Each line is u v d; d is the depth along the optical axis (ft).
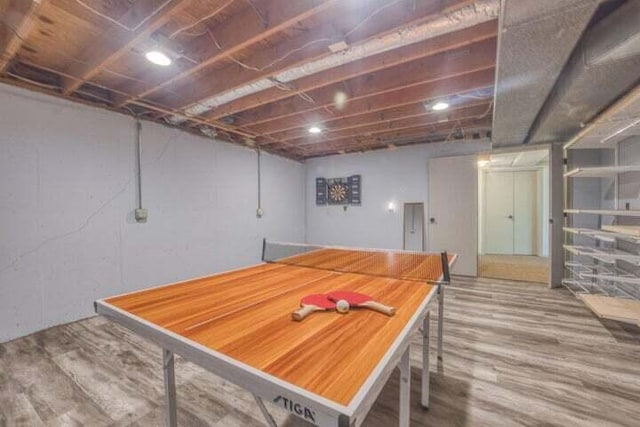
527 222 23.67
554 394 6.03
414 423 5.27
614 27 5.51
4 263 8.28
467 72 8.08
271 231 18.25
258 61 8.13
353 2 6.09
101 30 6.86
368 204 19.19
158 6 5.64
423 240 17.43
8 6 6.00
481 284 14.48
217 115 11.66
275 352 2.92
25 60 8.19
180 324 3.68
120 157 10.82
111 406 5.75
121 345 8.18
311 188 21.31
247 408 5.77
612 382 6.40
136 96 9.66
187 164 13.19
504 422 5.28
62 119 9.36
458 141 16.48
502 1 4.74
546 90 8.05
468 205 16.12
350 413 2.03
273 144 17.62
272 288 5.27
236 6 6.39
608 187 12.70
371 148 18.71
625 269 11.15
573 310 10.84
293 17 5.90
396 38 6.44
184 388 6.38
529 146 14.40
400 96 10.47
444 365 7.16
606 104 8.63
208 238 14.16
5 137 8.27
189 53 7.59
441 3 5.56
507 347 8.02
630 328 9.20
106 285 10.43
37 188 8.85
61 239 9.36
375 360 2.74
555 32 5.49
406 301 4.46
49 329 9.07
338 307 4.00
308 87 9.13
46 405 5.78
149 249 11.72
